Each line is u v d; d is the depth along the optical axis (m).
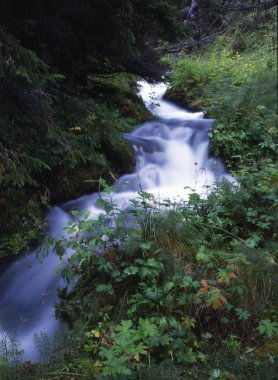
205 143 8.27
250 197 5.01
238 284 3.51
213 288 3.38
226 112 8.73
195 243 4.05
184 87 13.12
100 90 9.95
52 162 5.76
